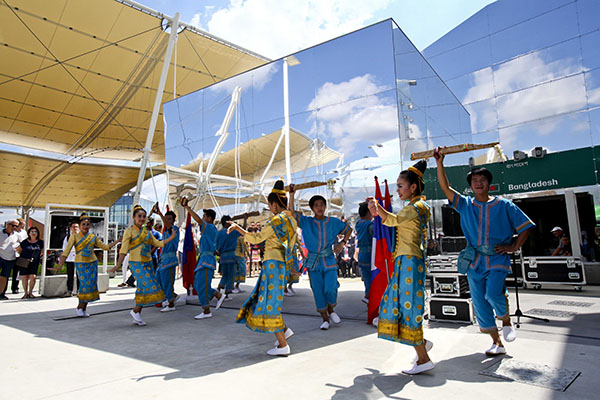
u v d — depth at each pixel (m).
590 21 8.00
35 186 25.12
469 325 4.48
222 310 6.36
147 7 10.57
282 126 6.32
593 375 2.73
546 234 9.73
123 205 41.44
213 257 5.87
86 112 17.12
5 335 4.61
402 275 2.90
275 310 3.45
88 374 3.04
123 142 20.56
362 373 2.91
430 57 10.84
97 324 5.29
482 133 9.65
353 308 5.88
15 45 12.45
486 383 2.62
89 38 12.34
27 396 2.57
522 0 9.02
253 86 6.87
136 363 3.34
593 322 4.48
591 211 8.25
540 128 8.71
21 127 18.22
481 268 3.21
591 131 7.99
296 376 2.87
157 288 5.36
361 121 5.33
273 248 3.61
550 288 7.92
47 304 7.48
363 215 5.41
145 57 13.45
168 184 8.46
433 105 7.31
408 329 2.79
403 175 3.05
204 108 7.87
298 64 6.15
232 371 3.03
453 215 7.53
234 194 7.10
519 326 4.29
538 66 8.76
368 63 5.32
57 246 9.17
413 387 2.58
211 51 13.18
